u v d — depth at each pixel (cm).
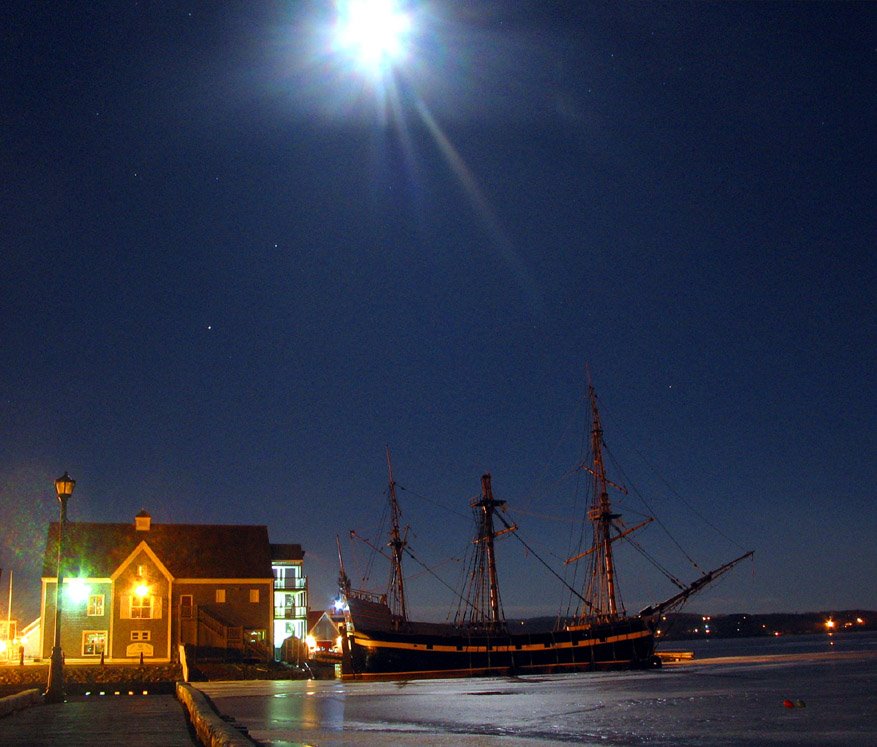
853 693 4691
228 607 8081
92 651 7506
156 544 8269
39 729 2069
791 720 3266
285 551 9006
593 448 10050
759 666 9162
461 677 8244
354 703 4497
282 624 8756
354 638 8012
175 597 7950
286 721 3475
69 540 8062
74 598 7575
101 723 2248
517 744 2575
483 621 9569
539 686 6109
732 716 3456
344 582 8488
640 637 8969
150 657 7581
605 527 9812
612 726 3131
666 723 3216
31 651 7919
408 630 8981
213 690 5838
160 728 2091
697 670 8512
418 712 3872
